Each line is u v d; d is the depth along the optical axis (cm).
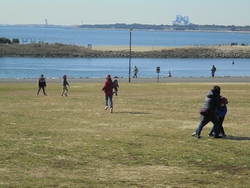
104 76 11025
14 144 2173
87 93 5725
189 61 17638
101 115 3388
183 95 5216
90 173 1692
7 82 8212
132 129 2717
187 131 2653
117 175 1669
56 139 2331
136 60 17588
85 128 2733
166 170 1748
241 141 2355
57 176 1638
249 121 3108
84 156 1953
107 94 3634
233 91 5700
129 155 1981
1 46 18812
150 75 11550
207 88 6400
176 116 3375
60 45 19850
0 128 2673
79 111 3609
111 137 2412
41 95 5369
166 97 4944
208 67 14775
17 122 2945
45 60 16550
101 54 19050
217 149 2123
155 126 2853
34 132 2545
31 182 1545
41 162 1836
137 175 1672
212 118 2412
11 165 1775
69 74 11519
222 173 1712
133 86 6962
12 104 4097
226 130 2705
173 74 12056
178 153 2022
